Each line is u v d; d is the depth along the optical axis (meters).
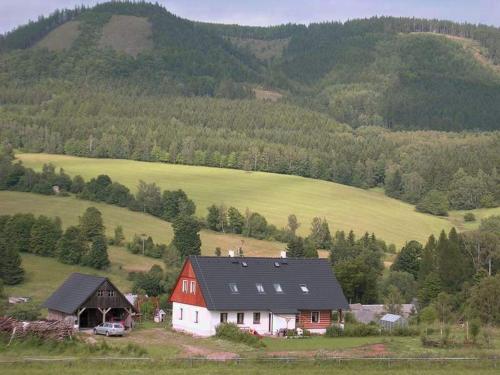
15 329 107.62
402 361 98.88
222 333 131.38
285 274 156.38
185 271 154.00
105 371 89.88
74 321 151.50
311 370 93.56
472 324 126.50
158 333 145.12
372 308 186.38
